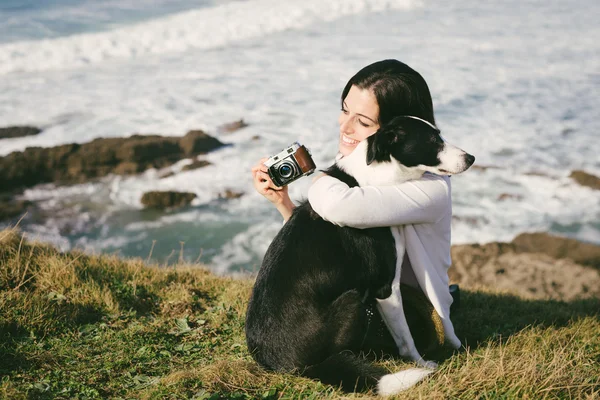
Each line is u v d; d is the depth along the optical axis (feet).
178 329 13.62
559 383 10.17
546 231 41.81
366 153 10.59
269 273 10.64
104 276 16.22
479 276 36.63
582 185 47.70
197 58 82.99
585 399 9.93
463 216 43.75
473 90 67.46
